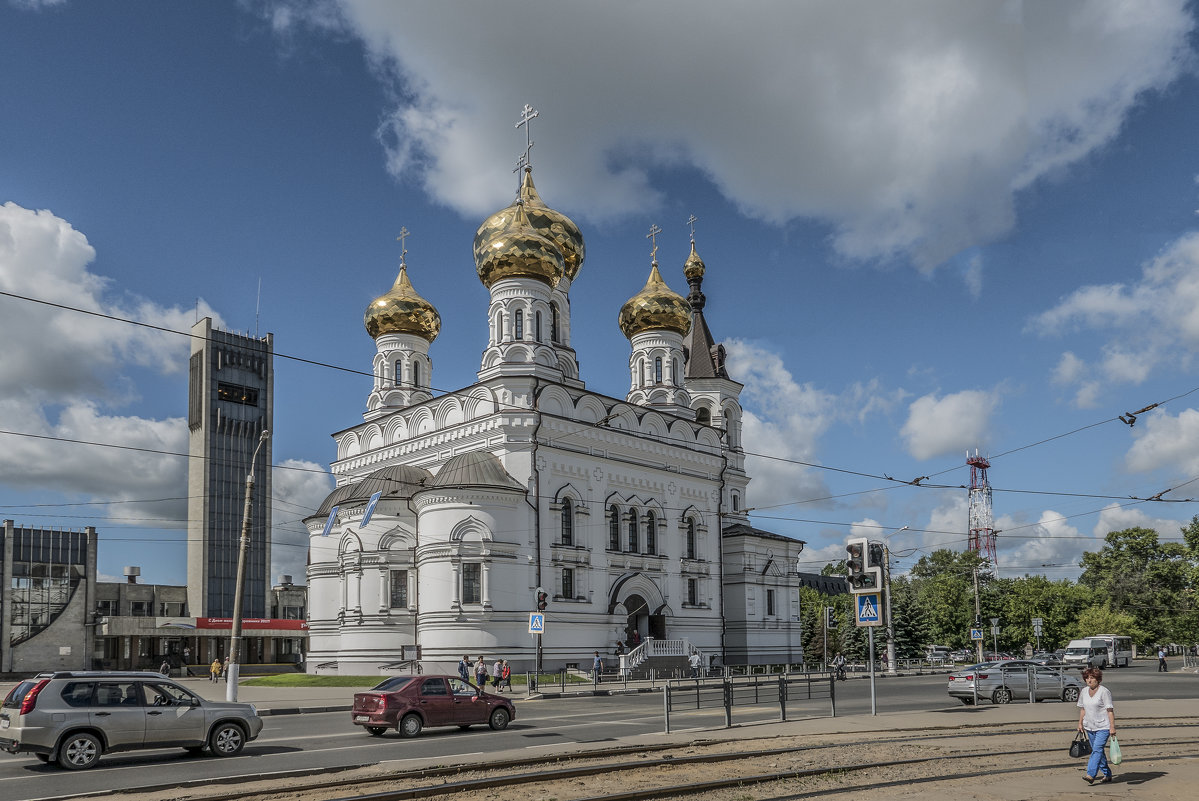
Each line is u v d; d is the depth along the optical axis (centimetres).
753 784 1711
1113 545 12456
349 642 5788
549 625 5709
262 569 12262
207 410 12244
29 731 2048
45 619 8812
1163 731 2547
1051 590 11981
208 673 7638
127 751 2352
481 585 5450
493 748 2369
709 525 7019
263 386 12788
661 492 6675
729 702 2773
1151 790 1584
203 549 11900
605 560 6159
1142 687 4825
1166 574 11881
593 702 4094
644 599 6406
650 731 2720
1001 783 1673
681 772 1859
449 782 1756
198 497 12106
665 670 5925
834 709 2995
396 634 5731
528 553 5688
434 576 5506
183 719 2220
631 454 6494
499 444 5841
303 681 5653
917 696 4253
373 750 2370
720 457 7162
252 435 12550
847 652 8762
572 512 6034
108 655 8994
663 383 7444
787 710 3344
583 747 2308
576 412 6231
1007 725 2684
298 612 11950
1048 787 1625
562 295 7219
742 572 7219
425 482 6028
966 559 13812
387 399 7169
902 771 1838
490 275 6594
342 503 6016
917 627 8906
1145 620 11856
